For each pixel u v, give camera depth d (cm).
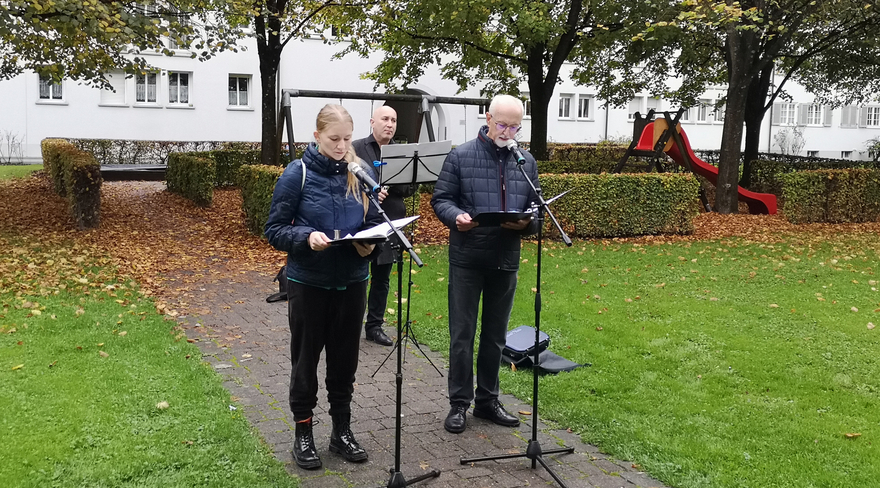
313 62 2634
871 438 404
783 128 3675
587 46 1725
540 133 1733
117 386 447
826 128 3772
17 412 401
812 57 1931
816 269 873
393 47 1720
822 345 570
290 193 335
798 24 1361
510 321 630
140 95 2542
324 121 333
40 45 1124
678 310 669
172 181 1574
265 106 1526
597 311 664
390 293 715
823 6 1362
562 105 3238
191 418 406
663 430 413
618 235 1127
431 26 1505
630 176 1127
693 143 3516
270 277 809
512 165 397
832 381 494
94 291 696
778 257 958
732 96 1445
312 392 357
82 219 1077
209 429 392
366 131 2744
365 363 527
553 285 768
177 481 335
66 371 470
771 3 1281
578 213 1095
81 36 1054
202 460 356
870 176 1334
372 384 484
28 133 2427
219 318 633
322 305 346
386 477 351
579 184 1088
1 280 711
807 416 435
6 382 445
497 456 370
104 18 925
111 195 1488
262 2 1280
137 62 1130
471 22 1437
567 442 400
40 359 491
